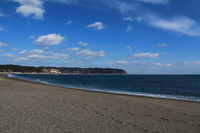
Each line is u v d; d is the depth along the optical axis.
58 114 7.98
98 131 6.00
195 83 58.81
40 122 6.59
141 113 9.50
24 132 5.46
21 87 23.20
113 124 6.93
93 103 11.98
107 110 9.66
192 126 7.47
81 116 7.88
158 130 6.57
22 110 8.34
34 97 13.12
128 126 6.80
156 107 11.77
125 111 9.77
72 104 10.88
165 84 53.28
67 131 5.79
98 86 41.69
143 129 6.55
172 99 19.41
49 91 19.61
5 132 5.37
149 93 27.61
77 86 39.72
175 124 7.62
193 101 18.08
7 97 12.22
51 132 5.59
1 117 6.93
